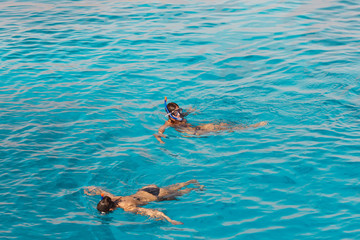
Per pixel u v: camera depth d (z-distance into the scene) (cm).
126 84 1070
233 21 1561
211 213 595
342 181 645
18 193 656
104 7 1850
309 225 555
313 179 655
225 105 927
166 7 1802
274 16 1597
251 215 584
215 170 698
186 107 927
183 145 787
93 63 1216
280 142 770
